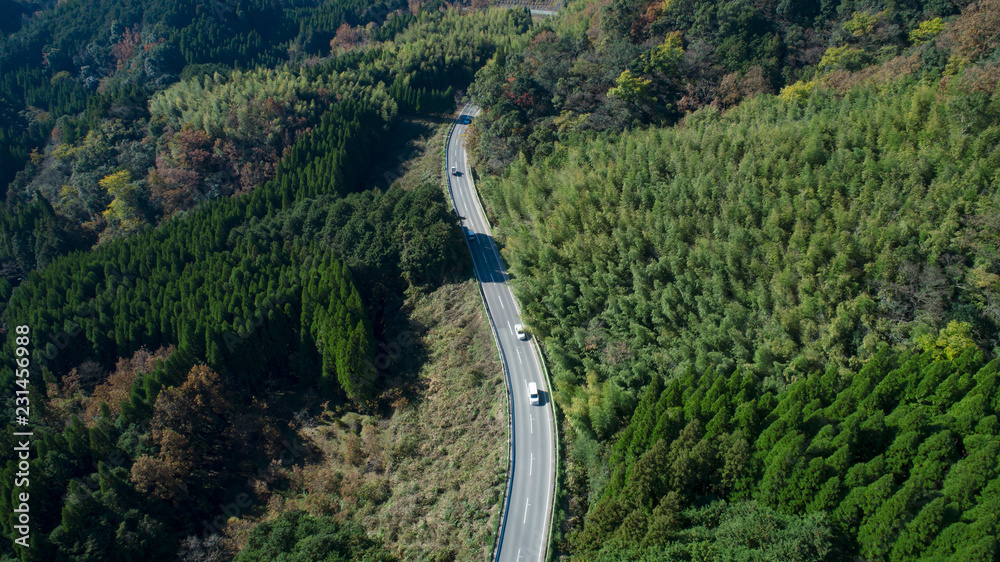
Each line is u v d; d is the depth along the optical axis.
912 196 77.62
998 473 51.75
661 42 130.12
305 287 102.62
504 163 126.69
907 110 87.94
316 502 79.56
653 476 60.16
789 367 69.94
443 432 82.56
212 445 91.56
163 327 102.50
